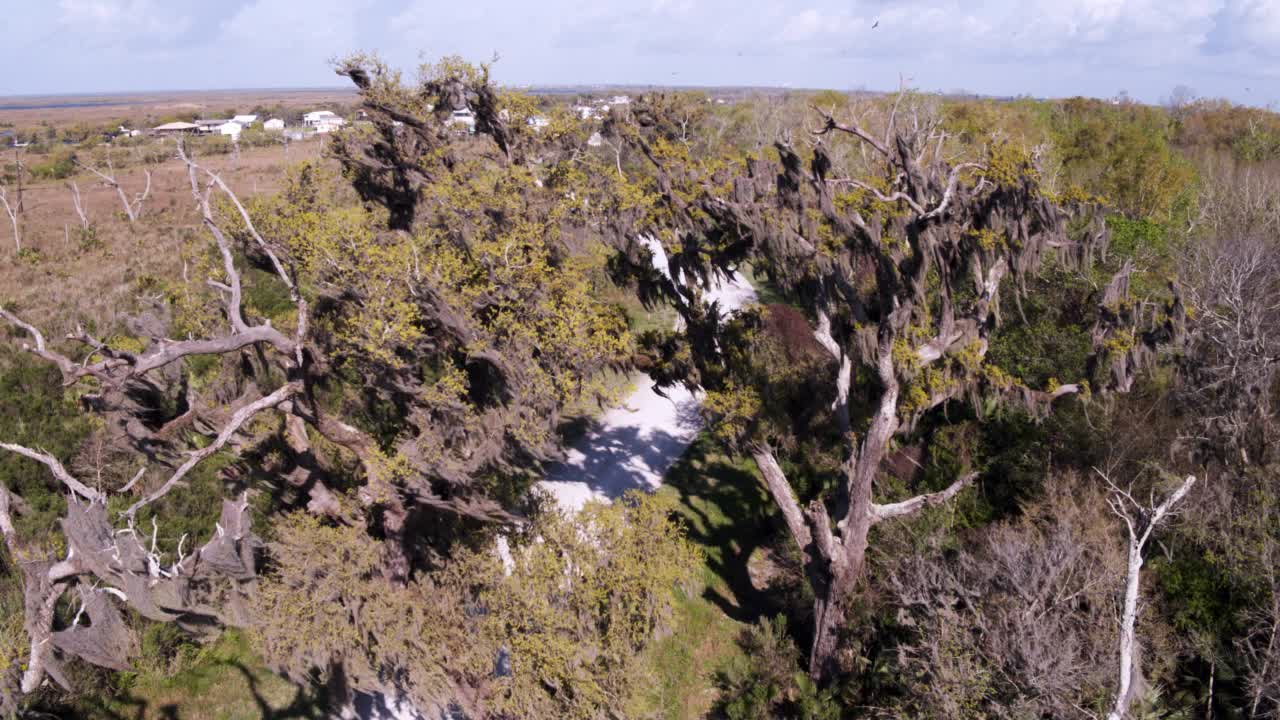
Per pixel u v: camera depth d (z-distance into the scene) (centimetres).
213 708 1864
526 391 1662
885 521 2003
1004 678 1404
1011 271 1625
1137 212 3897
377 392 1669
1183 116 7012
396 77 2003
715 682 1980
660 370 2084
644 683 1617
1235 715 1483
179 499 2339
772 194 1728
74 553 1249
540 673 1439
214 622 1475
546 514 1734
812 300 1828
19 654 1304
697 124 2375
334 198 2388
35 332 1223
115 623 1320
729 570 2388
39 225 6406
